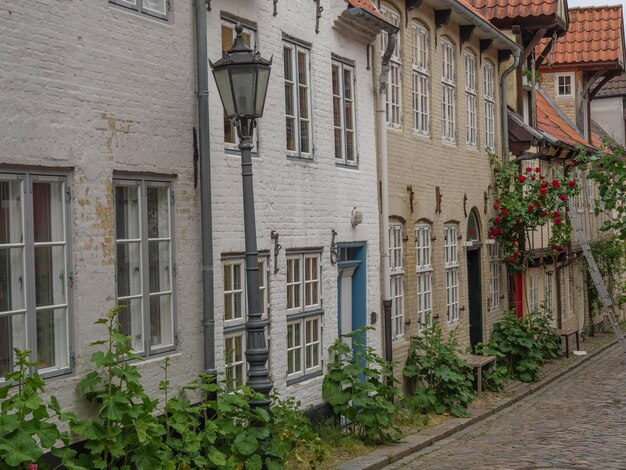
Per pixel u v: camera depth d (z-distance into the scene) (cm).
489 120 2147
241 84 921
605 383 1927
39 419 730
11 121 758
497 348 1928
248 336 962
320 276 1299
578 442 1280
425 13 1725
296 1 1233
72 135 823
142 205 922
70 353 824
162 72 945
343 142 1381
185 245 980
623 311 3644
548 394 1792
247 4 1113
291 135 1232
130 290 912
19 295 786
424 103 1747
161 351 948
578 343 2497
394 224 1591
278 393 1114
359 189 1413
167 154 952
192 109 991
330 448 1184
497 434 1368
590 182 3319
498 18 2325
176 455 898
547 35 2547
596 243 3141
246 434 957
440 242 1800
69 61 820
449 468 1121
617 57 3194
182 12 980
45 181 805
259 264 1152
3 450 684
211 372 1000
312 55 1278
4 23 750
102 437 803
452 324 1886
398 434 1277
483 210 2077
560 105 3256
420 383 1608
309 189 1259
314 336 1294
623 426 1405
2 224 772
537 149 2439
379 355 1477
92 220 847
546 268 2592
